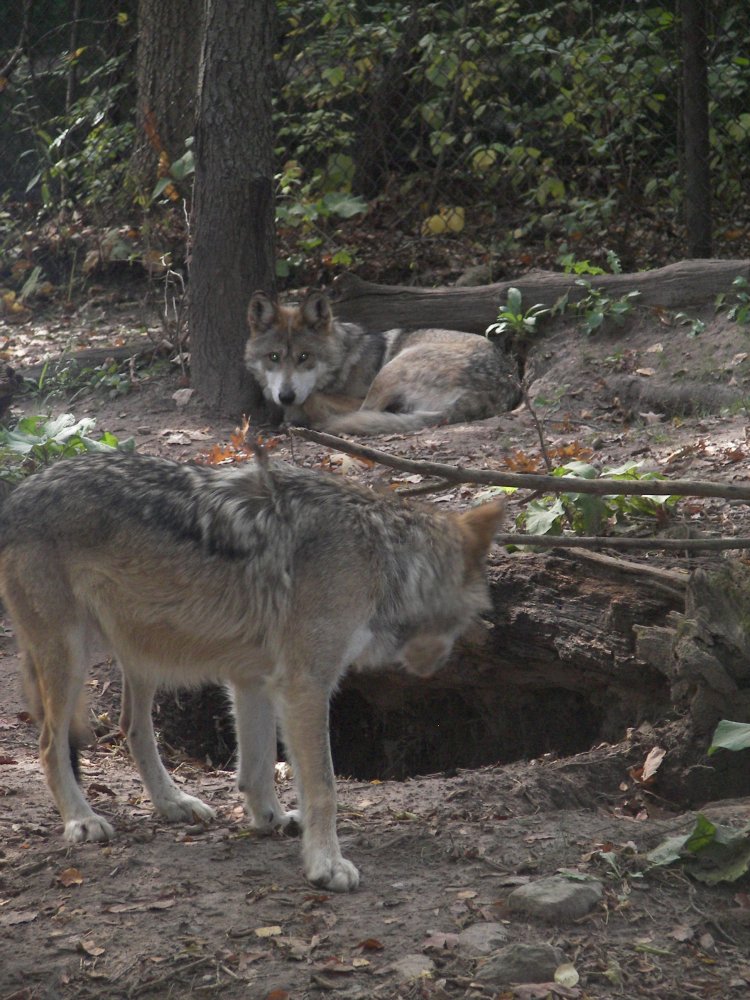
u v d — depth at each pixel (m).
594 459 11.29
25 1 21.55
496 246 19.02
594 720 8.31
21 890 5.25
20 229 21.08
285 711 5.50
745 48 19.69
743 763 6.72
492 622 8.20
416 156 21.95
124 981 4.52
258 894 5.16
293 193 19.62
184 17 19.17
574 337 14.95
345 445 6.87
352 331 15.55
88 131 21.50
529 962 4.54
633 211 19.45
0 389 12.70
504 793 6.58
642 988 4.49
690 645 6.76
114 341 16.72
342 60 20.92
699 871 5.31
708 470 10.23
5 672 8.52
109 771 7.23
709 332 14.09
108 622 5.85
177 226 18.69
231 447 12.66
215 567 5.62
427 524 5.93
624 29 20.30
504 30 20.45
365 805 6.42
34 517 5.84
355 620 5.55
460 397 14.34
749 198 18.98
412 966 4.54
